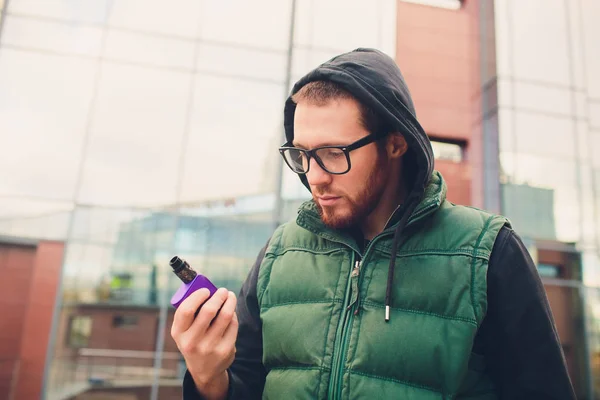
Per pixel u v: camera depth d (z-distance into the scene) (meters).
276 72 7.52
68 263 6.93
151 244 7.03
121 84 7.29
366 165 0.87
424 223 0.92
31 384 7.38
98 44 7.34
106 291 6.93
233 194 7.14
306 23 7.57
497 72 7.76
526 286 0.83
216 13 7.59
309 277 0.94
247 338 1.04
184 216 7.05
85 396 6.65
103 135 7.18
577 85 7.99
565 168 7.64
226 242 6.99
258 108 7.41
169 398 6.76
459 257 0.85
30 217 7.10
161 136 7.23
